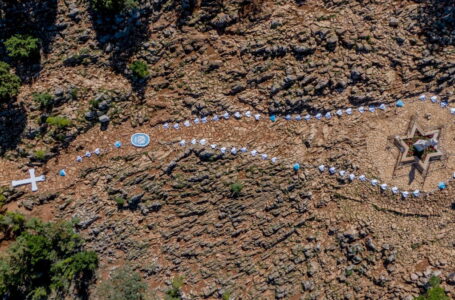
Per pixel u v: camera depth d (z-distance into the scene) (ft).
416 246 116.78
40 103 106.01
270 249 116.78
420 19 115.24
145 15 109.60
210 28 112.37
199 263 114.01
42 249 99.76
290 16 113.19
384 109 117.70
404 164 116.88
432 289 109.70
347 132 116.98
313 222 117.39
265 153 114.21
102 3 103.04
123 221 110.32
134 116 111.55
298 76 113.29
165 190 111.04
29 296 103.50
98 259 109.91
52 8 105.29
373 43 114.73
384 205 117.19
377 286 114.73
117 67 110.73
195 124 113.39
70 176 107.86
